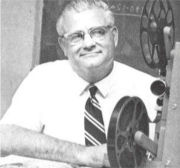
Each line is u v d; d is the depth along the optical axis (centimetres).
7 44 245
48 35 253
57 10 248
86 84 210
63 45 216
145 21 195
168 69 162
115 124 143
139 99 153
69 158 189
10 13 244
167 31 166
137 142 151
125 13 271
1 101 246
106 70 210
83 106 209
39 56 252
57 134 208
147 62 191
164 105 164
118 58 273
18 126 199
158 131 167
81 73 210
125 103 145
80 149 190
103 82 211
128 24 275
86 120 208
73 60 210
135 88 216
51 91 211
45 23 252
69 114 209
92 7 209
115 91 212
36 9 250
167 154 163
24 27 248
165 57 178
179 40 320
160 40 183
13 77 247
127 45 277
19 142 194
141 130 156
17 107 210
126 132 149
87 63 207
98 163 186
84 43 207
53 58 253
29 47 250
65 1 242
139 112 154
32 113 208
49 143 193
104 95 210
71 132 207
